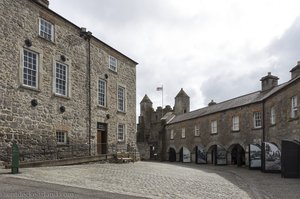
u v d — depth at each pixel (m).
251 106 27.08
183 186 11.69
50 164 16.77
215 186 12.30
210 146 33.56
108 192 9.48
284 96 20.70
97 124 22.80
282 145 16.89
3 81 15.45
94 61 22.75
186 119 39.66
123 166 19.55
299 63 22.64
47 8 18.45
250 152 24.11
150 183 12.05
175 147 42.69
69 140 19.75
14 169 12.51
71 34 20.61
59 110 19.09
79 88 21.03
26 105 16.72
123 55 26.53
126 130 26.48
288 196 10.59
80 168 16.20
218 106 35.00
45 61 18.23
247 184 13.80
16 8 16.50
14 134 15.85
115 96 25.25
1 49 15.45
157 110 53.34
